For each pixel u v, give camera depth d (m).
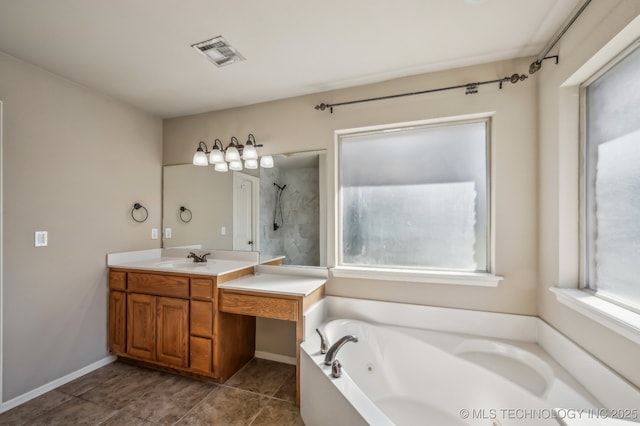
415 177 2.07
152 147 2.71
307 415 1.62
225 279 2.04
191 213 2.69
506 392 1.44
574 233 1.48
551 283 1.59
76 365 2.08
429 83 1.97
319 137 2.25
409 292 2.01
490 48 1.69
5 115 1.72
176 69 1.92
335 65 1.87
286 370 2.22
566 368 1.43
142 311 2.17
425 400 1.73
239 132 2.52
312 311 1.88
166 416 1.68
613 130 1.26
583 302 1.26
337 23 1.47
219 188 2.58
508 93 1.80
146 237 2.64
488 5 1.34
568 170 1.49
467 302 1.89
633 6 1.01
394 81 2.05
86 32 1.53
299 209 2.31
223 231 2.56
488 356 1.69
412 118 2.00
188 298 2.03
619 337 1.12
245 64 1.86
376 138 2.17
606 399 1.16
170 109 2.58
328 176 2.23
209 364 1.97
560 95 1.50
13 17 1.40
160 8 1.35
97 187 2.23
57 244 1.97
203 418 1.67
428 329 1.94
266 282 2.06
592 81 1.38
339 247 2.24
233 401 1.83
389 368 1.86
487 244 1.91
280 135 2.38
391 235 2.12
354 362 1.84
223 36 1.58
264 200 2.42
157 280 2.13
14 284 1.75
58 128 1.99
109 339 2.28
